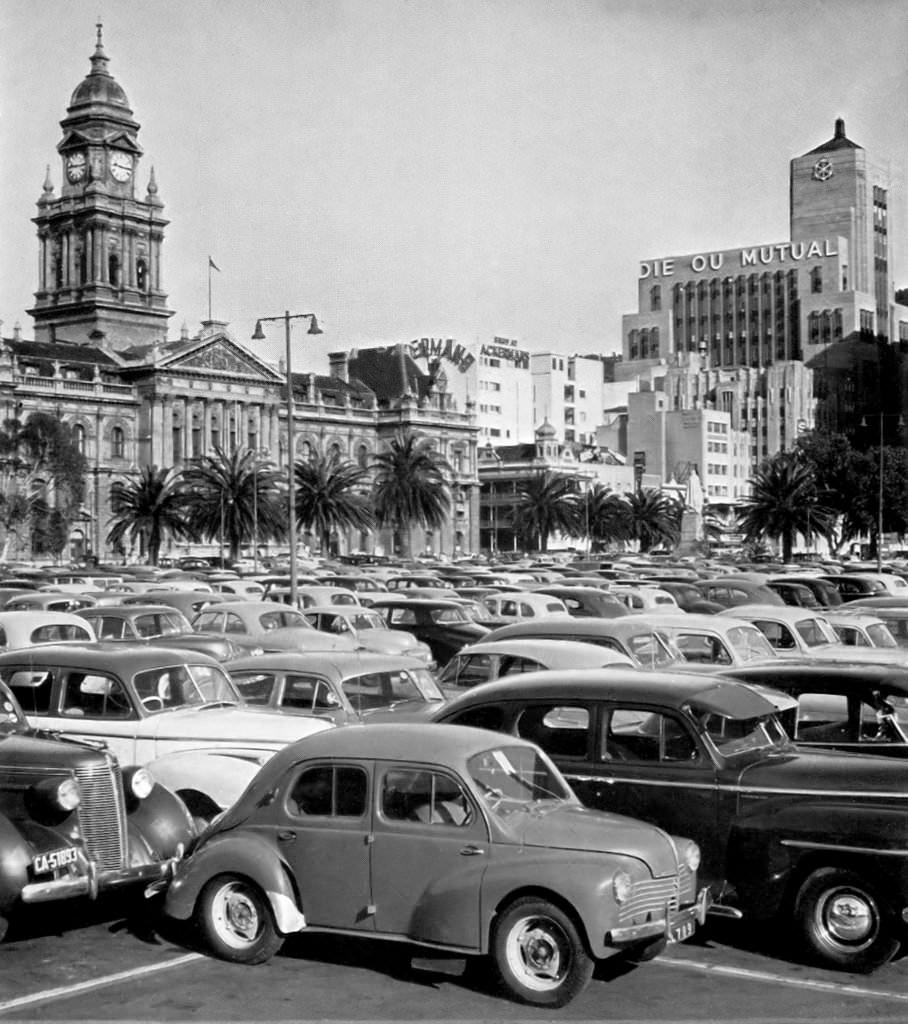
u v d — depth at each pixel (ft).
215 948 38.81
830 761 40.98
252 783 39.75
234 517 329.93
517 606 106.42
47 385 408.26
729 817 40.29
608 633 66.90
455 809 36.55
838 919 38.40
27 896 38.29
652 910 35.32
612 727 42.47
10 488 336.90
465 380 632.79
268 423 469.16
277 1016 34.19
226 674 55.98
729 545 499.51
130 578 197.26
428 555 437.99
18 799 39.99
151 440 429.79
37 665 53.42
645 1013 34.47
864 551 452.35
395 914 36.68
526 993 34.94
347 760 38.09
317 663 58.18
